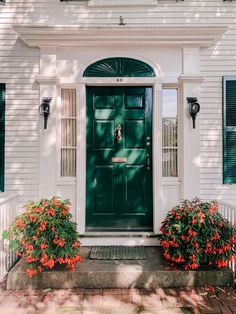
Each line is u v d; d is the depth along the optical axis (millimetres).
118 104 3926
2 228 3268
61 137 3955
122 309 2621
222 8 3887
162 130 3955
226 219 3264
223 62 3883
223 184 3867
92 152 3936
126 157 3932
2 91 3875
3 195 3850
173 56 3854
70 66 3838
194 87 3805
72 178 3871
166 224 3268
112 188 3939
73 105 3969
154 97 3848
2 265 3264
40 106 3799
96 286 2996
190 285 3008
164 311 2596
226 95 3875
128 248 3639
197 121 3814
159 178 3828
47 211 3047
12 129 3877
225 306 2676
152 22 3877
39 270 2926
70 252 2961
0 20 3885
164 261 3254
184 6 3875
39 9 3883
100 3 3861
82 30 3656
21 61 3887
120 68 3848
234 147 3877
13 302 2738
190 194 3785
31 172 3873
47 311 2592
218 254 3025
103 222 3916
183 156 3811
